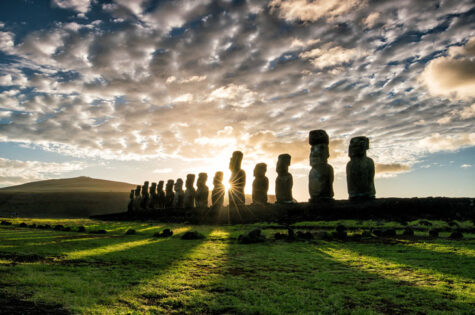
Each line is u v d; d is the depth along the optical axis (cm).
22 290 734
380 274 924
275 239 1727
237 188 3619
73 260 1143
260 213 3120
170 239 1864
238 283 835
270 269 1010
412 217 2197
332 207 2620
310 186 2912
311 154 2956
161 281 848
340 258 1167
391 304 675
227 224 3216
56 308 625
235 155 3725
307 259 1162
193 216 3884
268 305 666
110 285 805
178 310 639
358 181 2614
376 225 2044
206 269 1011
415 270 956
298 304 671
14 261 1104
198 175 4522
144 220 4581
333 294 738
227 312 633
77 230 2481
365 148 2636
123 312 614
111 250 1382
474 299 691
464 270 933
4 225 3138
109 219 5800
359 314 615
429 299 700
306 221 2528
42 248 1408
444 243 1393
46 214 8831
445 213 2181
